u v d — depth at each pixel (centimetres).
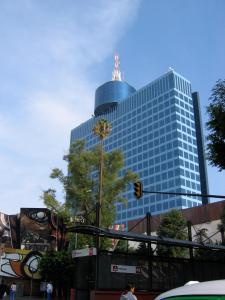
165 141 14375
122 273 1695
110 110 18375
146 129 15438
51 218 6012
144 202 14012
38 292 5656
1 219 6069
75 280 1716
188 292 234
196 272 1909
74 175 3716
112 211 3662
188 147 14162
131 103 16750
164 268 1825
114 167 3834
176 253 4028
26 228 6028
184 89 15212
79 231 1728
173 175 13550
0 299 3553
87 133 18588
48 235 5938
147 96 15988
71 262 4250
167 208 13175
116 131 17025
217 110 1562
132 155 15638
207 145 1641
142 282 1730
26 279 5662
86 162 3766
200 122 15738
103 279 1633
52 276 4428
